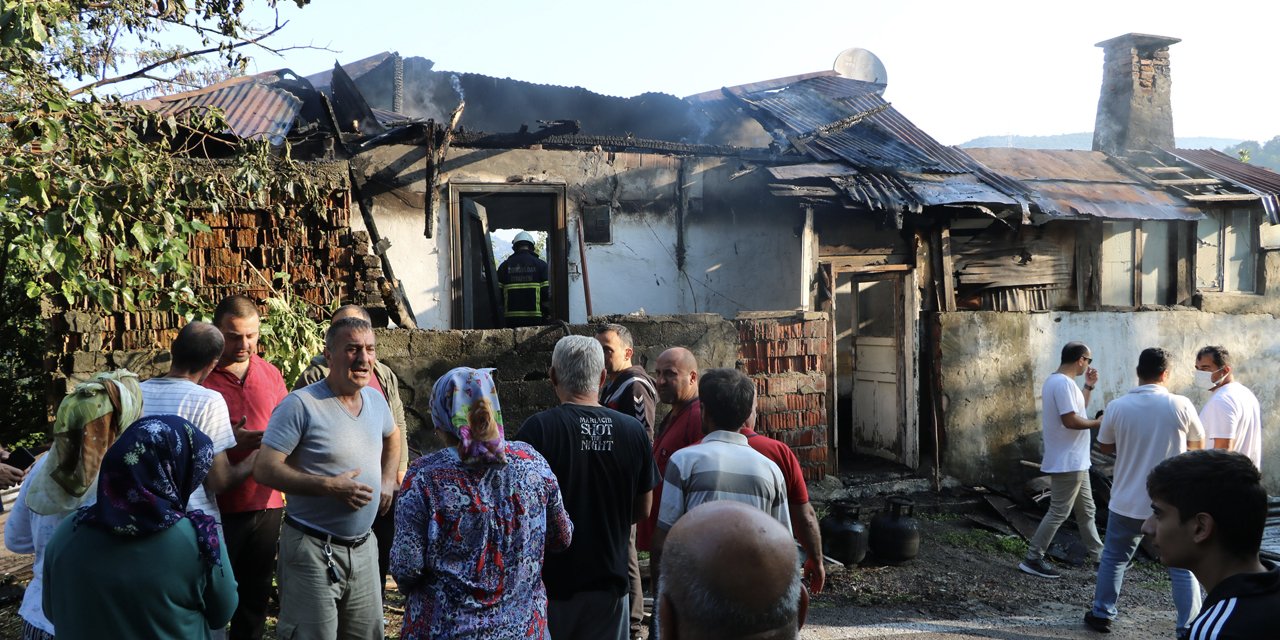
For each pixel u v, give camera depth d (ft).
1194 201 35.04
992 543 27.12
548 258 31.68
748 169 32.71
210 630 9.44
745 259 33.22
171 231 18.34
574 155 31.30
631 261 31.99
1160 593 22.77
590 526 11.12
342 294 21.98
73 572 8.52
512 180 30.42
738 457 11.71
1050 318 33.63
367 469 12.25
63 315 19.58
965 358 32.35
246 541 13.53
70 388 19.51
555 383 12.30
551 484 9.91
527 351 23.24
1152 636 19.16
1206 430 20.26
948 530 28.27
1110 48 42.42
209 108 21.53
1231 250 37.17
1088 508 24.94
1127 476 18.79
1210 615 7.72
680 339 25.08
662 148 32.22
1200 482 8.39
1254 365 36.73
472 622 8.91
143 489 8.59
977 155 37.60
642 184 32.12
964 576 23.61
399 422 16.61
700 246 32.76
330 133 27.71
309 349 20.03
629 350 16.74
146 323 20.27
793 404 28.63
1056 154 39.60
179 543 8.78
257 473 11.31
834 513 24.34
